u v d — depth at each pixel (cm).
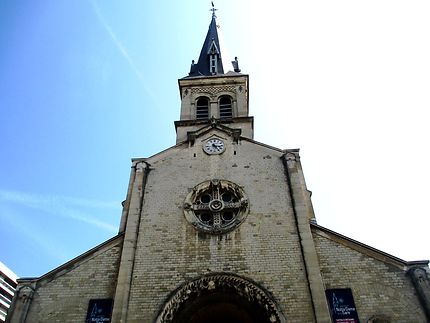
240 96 2925
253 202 1936
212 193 2025
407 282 1586
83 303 1631
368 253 1686
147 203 1983
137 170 2127
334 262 1681
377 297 1554
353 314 1511
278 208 1897
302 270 1661
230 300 1686
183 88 3045
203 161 2164
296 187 1961
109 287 1681
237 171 2091
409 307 1516
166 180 2088
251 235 1802
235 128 2402
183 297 1609
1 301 2772
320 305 1527
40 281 1709
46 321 1584
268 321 1555
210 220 1928
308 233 1767
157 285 1666
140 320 1562
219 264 1714
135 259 1758
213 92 2991
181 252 1769
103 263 1767
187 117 2825
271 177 2042
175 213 1928
